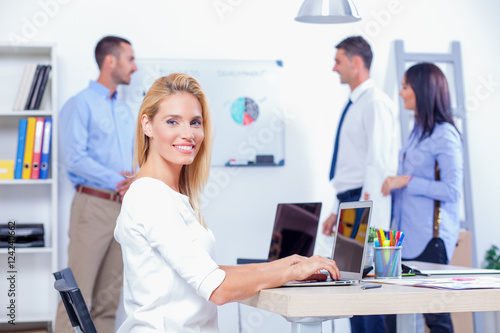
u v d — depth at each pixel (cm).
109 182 404
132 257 170
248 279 164
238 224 430
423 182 422
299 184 438
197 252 164
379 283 191
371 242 233
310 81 440
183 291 169
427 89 434
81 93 409
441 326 382
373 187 431
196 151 185
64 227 411
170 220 166
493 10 468
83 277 398
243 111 430
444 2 461
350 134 440
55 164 393
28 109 395
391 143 438
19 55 412
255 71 433
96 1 419
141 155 187
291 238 320
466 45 463
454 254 434
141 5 423
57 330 384
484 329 441
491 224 458
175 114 179
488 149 461
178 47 427
